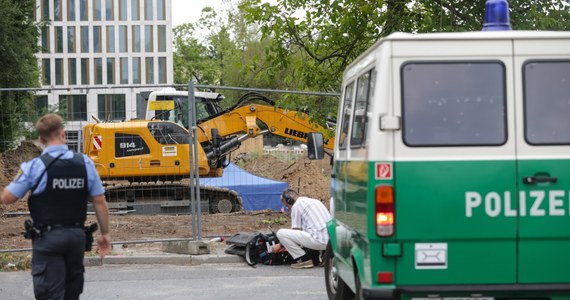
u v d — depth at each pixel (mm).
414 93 10445
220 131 35469
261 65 30797
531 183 10375
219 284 17625
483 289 10305
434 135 10383
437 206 10305
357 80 12258
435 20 28672
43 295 11117
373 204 10289
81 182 11258
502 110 10469
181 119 38406
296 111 29250
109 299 16047
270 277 18438
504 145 10422
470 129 10422
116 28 123625
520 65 10516
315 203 19547
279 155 61594
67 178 11180
